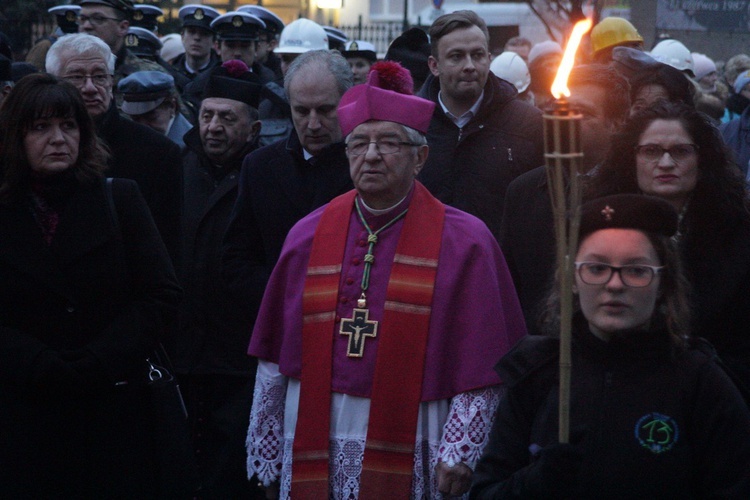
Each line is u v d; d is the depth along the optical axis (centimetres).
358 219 1088
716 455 772
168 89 1820
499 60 2464
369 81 1080
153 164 1466
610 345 802
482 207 1445
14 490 1091
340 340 1047
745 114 2058
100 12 2066
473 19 1481
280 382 1104
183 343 1565
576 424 793
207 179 1609
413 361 1024
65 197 1134
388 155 1048
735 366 1030
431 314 1033
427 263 1045
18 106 1108
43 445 1103
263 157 1395
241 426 1423
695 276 1045
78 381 1093
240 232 1394
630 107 1297
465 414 1016
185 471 1157
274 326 1109
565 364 738
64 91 1123
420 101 1062
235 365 1549
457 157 1470
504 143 1462
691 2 4100
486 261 1050
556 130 702
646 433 777
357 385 1030
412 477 1016
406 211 1076
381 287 1049
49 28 3947
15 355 1081
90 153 1156
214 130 1582
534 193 1251
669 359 793
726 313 1045
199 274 1564
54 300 1110
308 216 1126
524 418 834
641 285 789
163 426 1156
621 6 3997
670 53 2162
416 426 1018
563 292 729
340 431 1036
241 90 1590
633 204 799
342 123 1081
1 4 3900
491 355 1020
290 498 1039
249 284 1358
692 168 1054
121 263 1143
